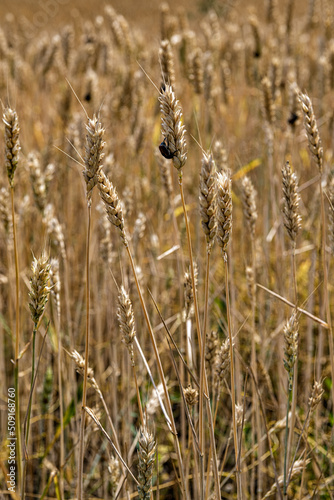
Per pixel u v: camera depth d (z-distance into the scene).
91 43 6.33
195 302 2.12
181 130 1.87
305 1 15.81
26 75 7.50
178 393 5.07
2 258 5.39
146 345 5.10
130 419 4.16
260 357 4.23
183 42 5.70
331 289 5.52
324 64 5.28
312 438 4.33
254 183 6.04
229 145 5.98
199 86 4.82
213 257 5.50
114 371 4.01
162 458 4.51
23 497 2.59
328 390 4.73
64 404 4.25
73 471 4.09
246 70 6.53
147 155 6.09
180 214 5.79
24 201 4.44
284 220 2.55
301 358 5.13
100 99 5.55
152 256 4.86
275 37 6.87
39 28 12.11
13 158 2.35
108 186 2.00
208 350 2.72
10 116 2.28
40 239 5.25
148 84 5.91
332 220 2.69
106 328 5.33
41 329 4.12
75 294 5.71
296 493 3.99
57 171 5.11
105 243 3.68
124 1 15.75
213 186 1.91
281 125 5.06
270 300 4.99
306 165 6.38
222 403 4.55
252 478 3.53
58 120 7.04
